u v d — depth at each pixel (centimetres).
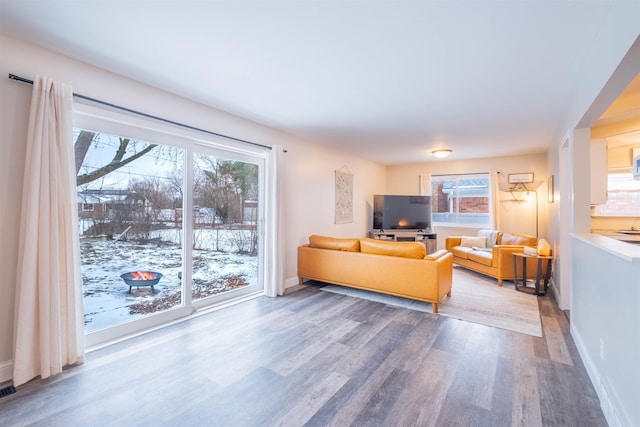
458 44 204
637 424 132
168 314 300
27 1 162
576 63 226
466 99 304
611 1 160
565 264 346
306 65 236
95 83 238
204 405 176
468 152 568
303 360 228
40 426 158
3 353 197
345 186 583
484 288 436
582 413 169
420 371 214
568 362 226
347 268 399
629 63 155
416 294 344
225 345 252
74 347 217
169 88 281
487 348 249
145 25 185
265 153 398
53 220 204
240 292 384
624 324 148
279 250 398
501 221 606
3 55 195
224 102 316
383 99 305
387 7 166
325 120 377
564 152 352
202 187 340
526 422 162
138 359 228
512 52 213
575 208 270
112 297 263
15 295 198
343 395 186
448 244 606
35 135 198
